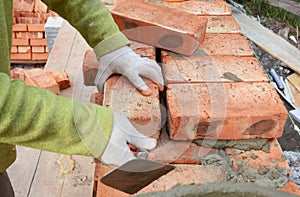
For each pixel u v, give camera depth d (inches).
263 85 67.5
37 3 138.7
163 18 74.6
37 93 37.4
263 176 58.4
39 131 36.9
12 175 68.9
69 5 55.1
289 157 83.0
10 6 43.5
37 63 144.7
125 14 75.4
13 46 140.4
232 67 71.8
